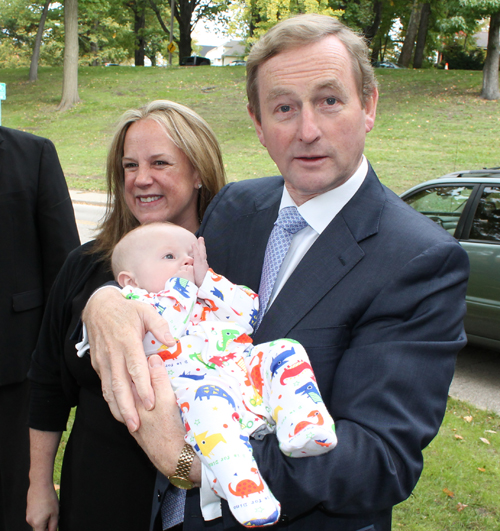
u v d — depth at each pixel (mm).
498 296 4449
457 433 3557
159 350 1384
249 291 1466
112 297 1395
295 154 1290
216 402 1178
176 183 1765
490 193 4648
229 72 27656
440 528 2662
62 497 1711
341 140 1268
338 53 1246
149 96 23844
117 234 1844
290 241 1444
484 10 16594
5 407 2354
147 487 1517
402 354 1107
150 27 41531
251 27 25859
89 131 19422
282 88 1258
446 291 1180
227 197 1753
